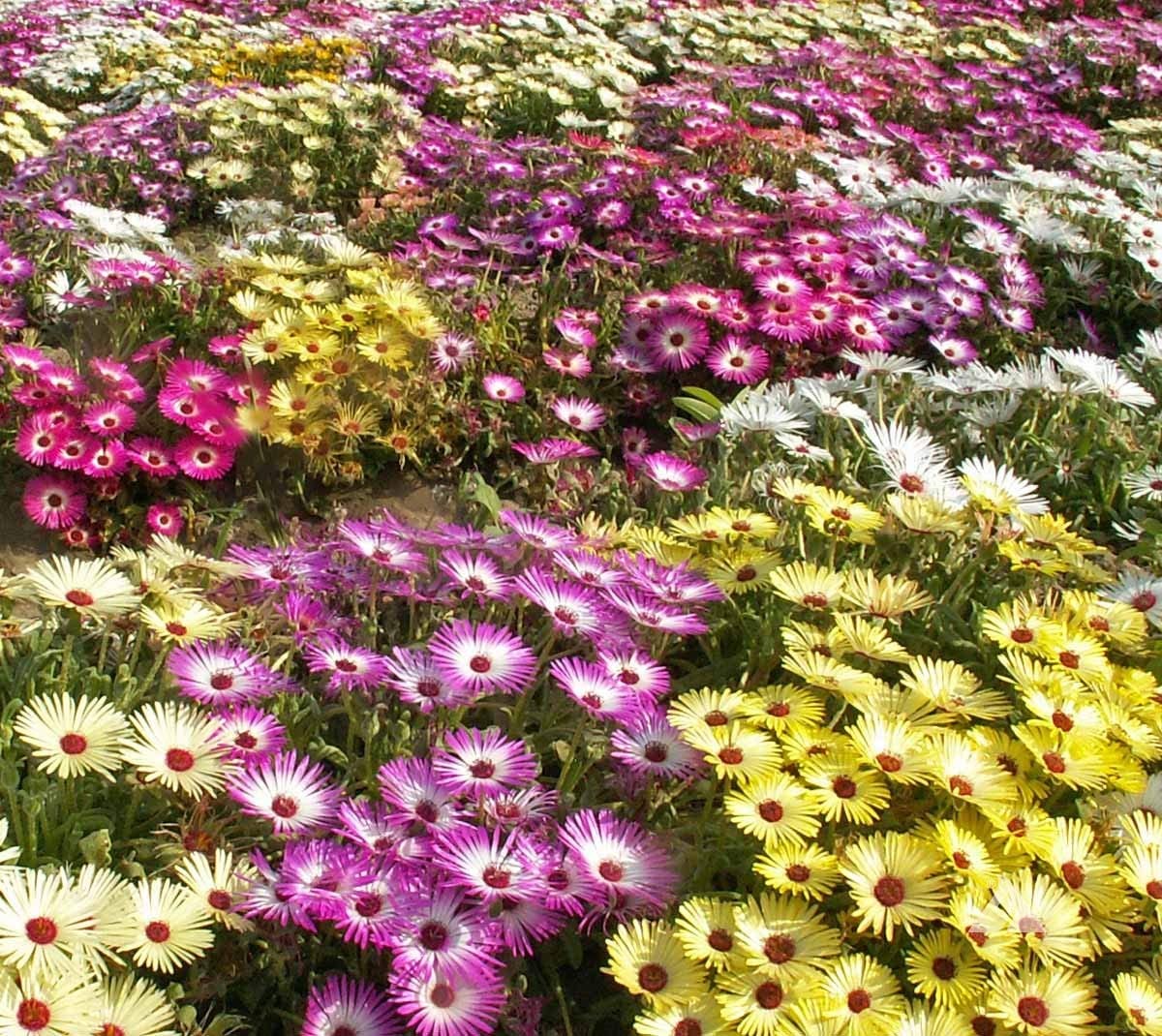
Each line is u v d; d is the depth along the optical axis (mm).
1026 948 506
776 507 776
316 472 860
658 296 998
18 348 853
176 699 601
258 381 876
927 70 1732
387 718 618
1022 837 529
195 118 1381
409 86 1571
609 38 1823
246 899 508
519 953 512
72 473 810
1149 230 1119
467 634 604
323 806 551
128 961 498
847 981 489
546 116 1510
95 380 862
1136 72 1796
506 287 1053
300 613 637
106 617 609
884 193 1256
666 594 658
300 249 1062
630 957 496
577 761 604
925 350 1040
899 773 538
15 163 1465
